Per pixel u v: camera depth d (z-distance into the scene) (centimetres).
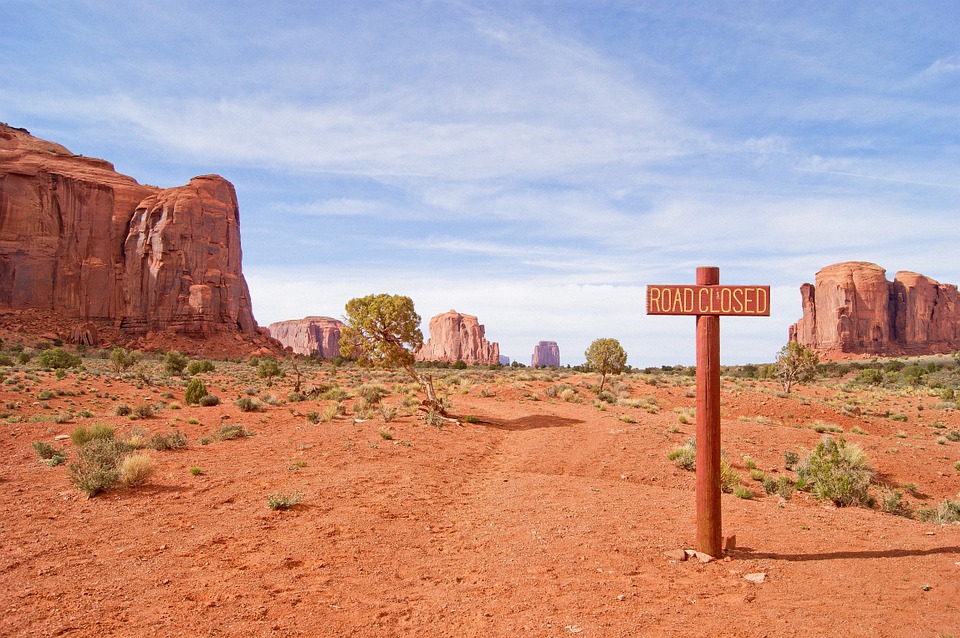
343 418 2686
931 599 678
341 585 729
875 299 16688
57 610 628
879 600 678
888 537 983
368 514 1094
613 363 4359
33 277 12788
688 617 626
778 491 1521
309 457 1667
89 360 8550
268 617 621
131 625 592
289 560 818
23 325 11981
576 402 3716
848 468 1546
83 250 13450
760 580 745
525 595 694
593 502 1240
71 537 917
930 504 1716
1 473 1465
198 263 13600
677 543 923
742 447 2152
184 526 988
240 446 1859
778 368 4953
